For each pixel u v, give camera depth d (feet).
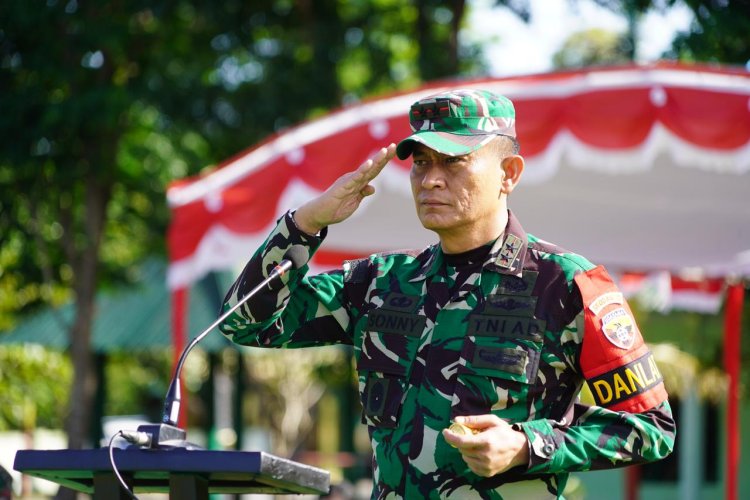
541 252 10.52
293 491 10.36
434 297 10.61
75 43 40.47
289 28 48.67
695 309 41.50
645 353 10.25
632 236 34.19
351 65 52.75
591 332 10.07
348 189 10.59
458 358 10.21
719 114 23.22
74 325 42.88
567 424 10.19
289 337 11.34
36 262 44.78
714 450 63.82
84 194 43.65
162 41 44.60
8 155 40.55
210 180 26.43
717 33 35.94
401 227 31.99
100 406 48.52
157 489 11.11
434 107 10.64
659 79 23.12
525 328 10.12
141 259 53.06
